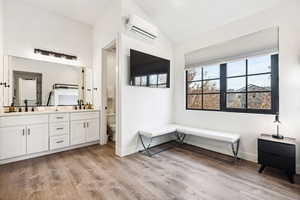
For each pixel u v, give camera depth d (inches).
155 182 75.9
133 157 108.9
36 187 70.9
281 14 88.2
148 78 124.3
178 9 110.9
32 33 122.7
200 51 128.9
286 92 87.0
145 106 126.3
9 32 112.6
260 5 92.7
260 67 100.0
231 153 111.7
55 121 115.6
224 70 117.3
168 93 147.6
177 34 136.9
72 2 122.0
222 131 115.5
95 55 153.3
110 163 98.4
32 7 122.6
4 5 110.3
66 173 84.7
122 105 110.5
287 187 71.3
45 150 111.1
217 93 122.6
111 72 177.5
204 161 101.7
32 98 122.6
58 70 136.7
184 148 129.2
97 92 149.3
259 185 73.1
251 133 101.0
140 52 117.3
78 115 128.7
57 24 136.1
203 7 103.9
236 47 106.8
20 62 117.3
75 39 147.5
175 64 150.3
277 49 89.7
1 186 71.4
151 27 118.8
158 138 138.6
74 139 126.3
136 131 119.6
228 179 78.7
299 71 82.9
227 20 108.6
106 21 130.6
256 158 98.6
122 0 108.9
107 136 151.9
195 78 138.4
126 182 75.8
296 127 83.8
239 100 110.0
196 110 133.6
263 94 98.9
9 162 97.7
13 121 97.1
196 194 66.5
